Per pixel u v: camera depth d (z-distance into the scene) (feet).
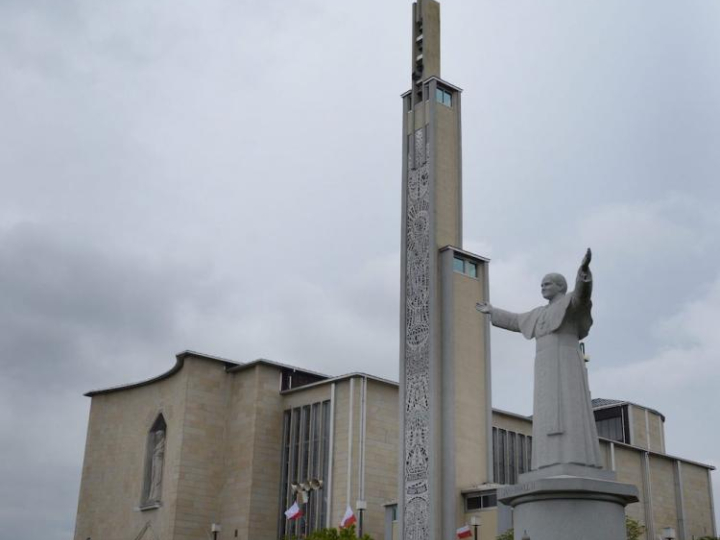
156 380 269.03
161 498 251.19
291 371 256.73
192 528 241.55
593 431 65.72
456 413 172.55
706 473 316.19
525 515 65.00
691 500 305.32
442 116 190.70
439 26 199.11
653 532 284.61
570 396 65.72
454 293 179.73
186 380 252.62
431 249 179.93
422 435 171.53
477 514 168.25
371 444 226.17
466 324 180.96
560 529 62.39
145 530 251.80
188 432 248.32
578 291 65.41
